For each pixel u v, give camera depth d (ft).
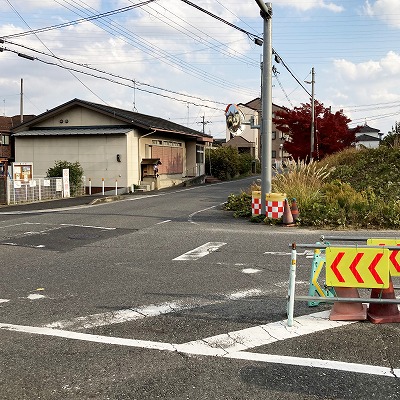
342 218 43.80
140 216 52.26
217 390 12.28
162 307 19.58
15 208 63.16
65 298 21.08
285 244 34.01
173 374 13.26
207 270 26.23
